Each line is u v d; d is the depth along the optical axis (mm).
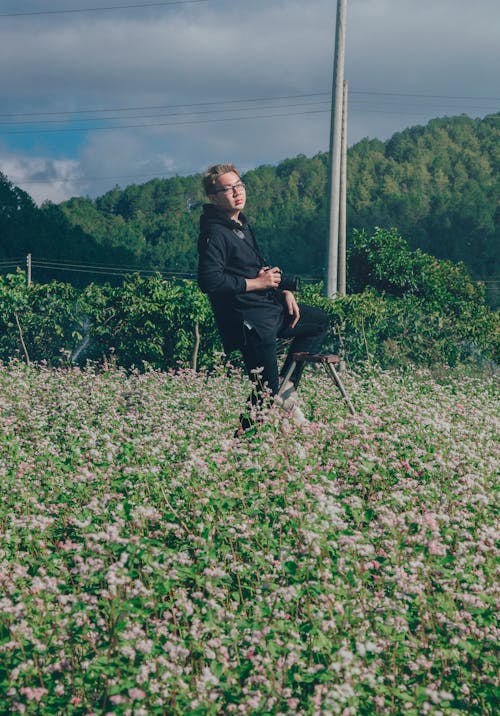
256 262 7113
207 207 7039
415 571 4309
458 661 3818
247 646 3855
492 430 8266
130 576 4070
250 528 5039
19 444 7590
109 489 5980
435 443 6879
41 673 3611
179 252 144125
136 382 11375
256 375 7246
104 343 17297
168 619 4238
